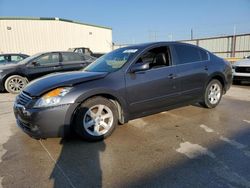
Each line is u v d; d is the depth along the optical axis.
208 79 5.16
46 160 3.21
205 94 5.23
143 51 4.27
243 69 8.58
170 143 3.65
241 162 3.02
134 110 4.08
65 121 3.45
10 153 3.44
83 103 3.60
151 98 4.24
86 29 28.44
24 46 23.78
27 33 23.77
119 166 3.00
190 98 4.91
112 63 4.32
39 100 3.39
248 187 2.51
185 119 4.76
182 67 4.68
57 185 2.64
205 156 3.21
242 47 16.62
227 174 2.76
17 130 4.40
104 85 3.71
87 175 2.82
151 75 4.21
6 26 22.81
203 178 2.70
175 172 2.84
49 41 25.00
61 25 25.59
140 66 3.99
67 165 3.06
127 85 3.93
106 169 2.94
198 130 4.17
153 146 3.56
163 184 2.61
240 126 4.32
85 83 3.63
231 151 3.33
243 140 3.70
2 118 5.29
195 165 2.98
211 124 4.45
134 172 2.86
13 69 8.52
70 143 3.71
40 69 8.80
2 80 8.45
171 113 5.16
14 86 8.58
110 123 3.86
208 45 18.72
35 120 3.36
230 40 17.30
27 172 2.92
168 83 4.43
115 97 3.83
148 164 3.04
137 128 4.29
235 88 8.46
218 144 3.57
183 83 4.68
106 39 31.56
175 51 4.69
